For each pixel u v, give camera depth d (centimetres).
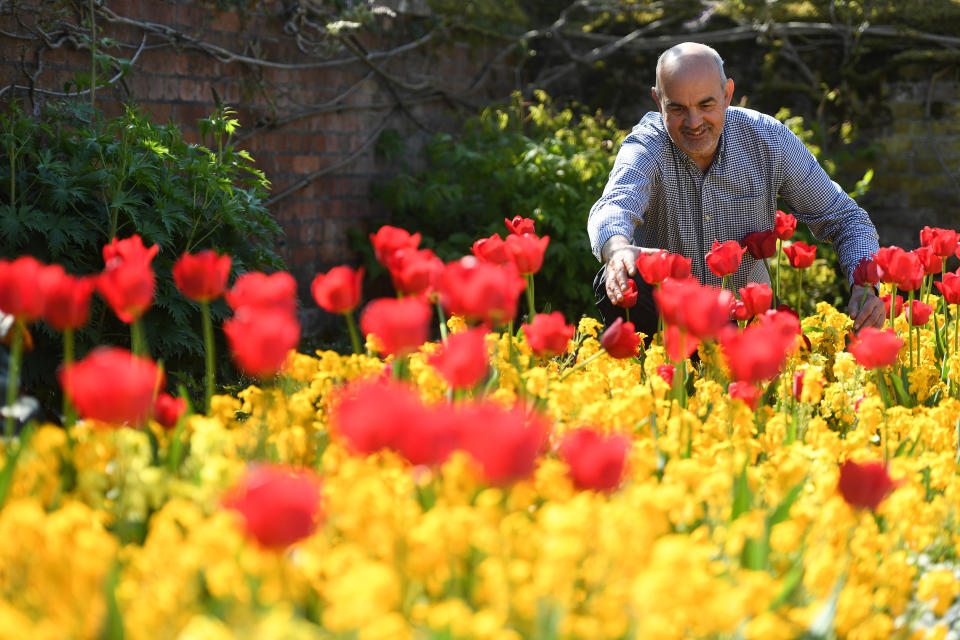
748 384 292
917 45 1047
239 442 238
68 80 727
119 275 226
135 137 647
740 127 504
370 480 187
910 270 387
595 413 263
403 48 1025
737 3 1113
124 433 214
